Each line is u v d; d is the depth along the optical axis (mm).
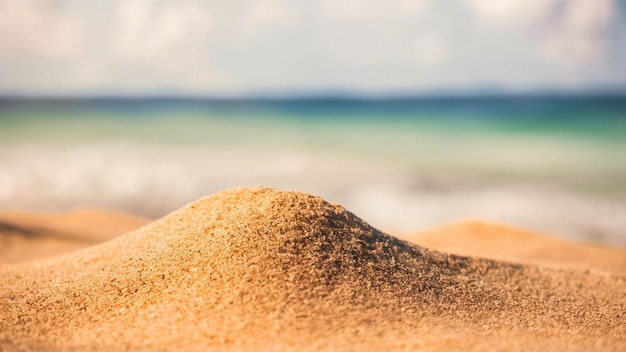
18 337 6543
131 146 33781
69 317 7301
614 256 14305
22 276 9344
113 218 18688
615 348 6367
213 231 8328
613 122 40469
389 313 7086
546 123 41844
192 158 30391
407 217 21219
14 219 16891
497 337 6695
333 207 9148
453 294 8203
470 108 56625
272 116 53875
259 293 6992
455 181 25500
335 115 54656
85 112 57469
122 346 6168
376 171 27516
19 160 29453
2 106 66688
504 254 14070
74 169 27969
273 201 8742
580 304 8977
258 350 6004
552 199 22203
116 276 8070
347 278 7629
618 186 23609
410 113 54438
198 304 6965
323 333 6422
